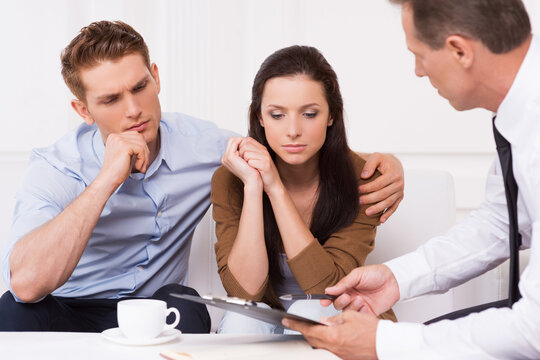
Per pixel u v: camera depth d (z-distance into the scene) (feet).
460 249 4.32
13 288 4.50
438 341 3.17
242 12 8.34
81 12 8.06
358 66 8.49
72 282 5.40
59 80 8.04
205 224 5.92
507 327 3.04
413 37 3.50
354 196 4.94
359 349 3.27
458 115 8.59
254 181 4.69
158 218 5.41
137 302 3.57
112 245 5.37
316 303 4.42
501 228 4.31
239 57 8.36
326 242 4.99
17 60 7.96
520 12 3.23
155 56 8.23
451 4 3.27
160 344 3.42
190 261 5.91
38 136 8.05
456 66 3.42
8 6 7.91
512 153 3.41
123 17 8.09
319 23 8.44
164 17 8.20
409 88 8.54
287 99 4.56
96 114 4.98
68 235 4.52
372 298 4.19
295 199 5.16
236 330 4.33
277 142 4.66
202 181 5.61
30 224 4.81
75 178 5.28
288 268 5.08
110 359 3.10
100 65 4.81
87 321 5.10
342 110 4.89
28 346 3.29
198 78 8.25
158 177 5.42
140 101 4.93
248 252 4.68
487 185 4.44
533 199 3.30
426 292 4.30
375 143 8.57
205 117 8.30
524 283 3.05
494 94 3.43
